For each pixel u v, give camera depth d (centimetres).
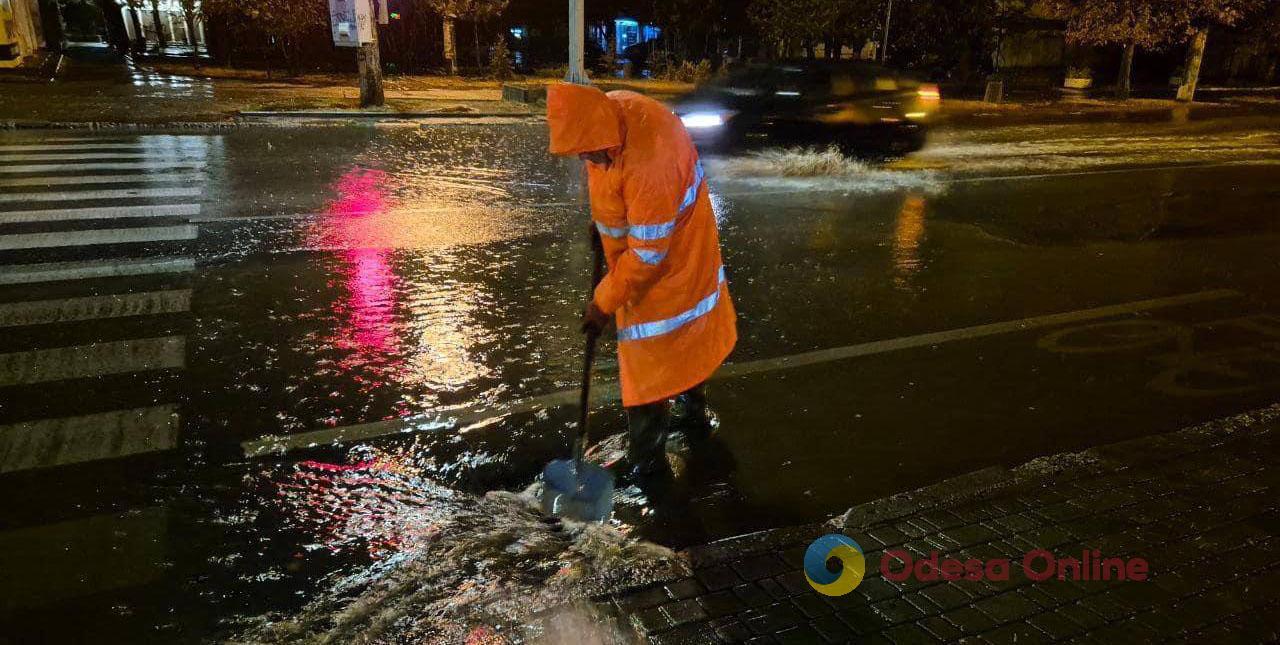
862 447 386
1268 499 327
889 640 246
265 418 396
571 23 1666
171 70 2412
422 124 1606
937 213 919
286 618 260
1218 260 747
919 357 500
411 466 358
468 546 298
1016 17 3034
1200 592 269
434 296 584
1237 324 573
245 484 339
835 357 496
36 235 700
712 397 437
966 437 399
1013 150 1482
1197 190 1103
